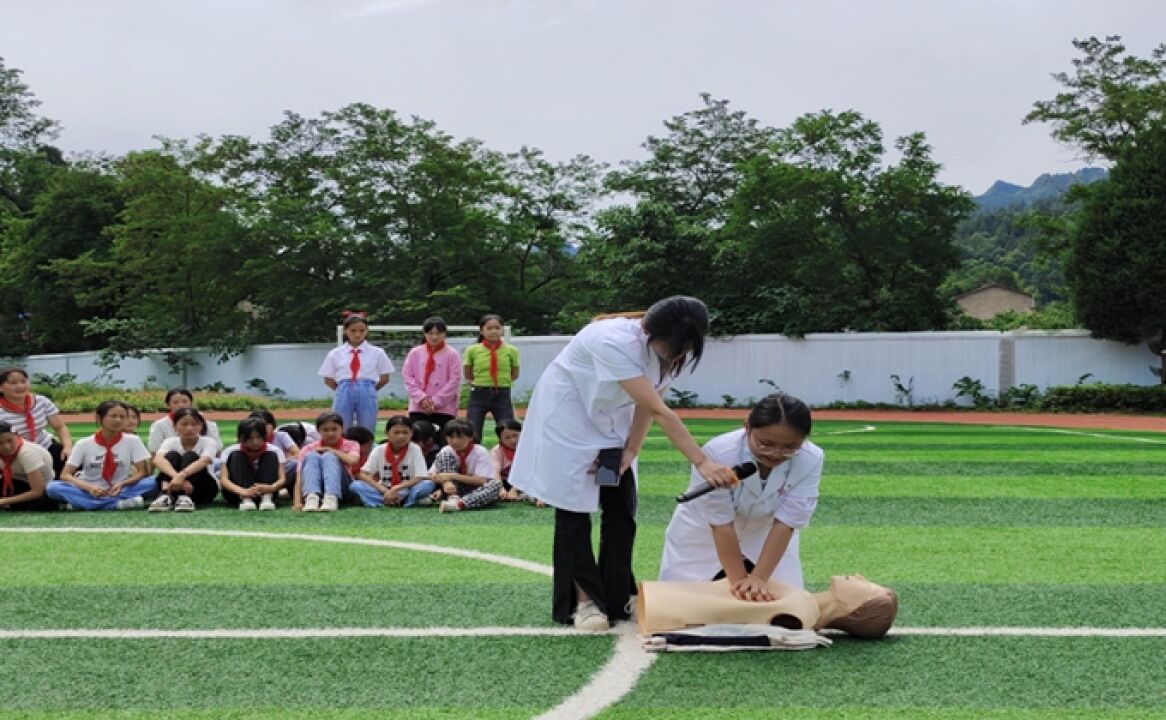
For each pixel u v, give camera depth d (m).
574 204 36.44
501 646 4.62
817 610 4.69
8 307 42.25
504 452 9.20
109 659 4.46
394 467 8.87
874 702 3.90
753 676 4.19
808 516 4.72
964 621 5.07
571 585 4.95
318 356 29.55
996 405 23.58
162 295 34.41
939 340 24.22
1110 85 25.78
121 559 6.54
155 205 34.09
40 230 39.03
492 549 6.89
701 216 33.16
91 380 34.50
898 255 27.23
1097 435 16.00
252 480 8.73
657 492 9.71
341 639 4.75
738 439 4.75
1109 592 5.71
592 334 4.77
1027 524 7.95
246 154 35.59
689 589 4.70
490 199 34.16
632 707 3.85
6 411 8.84
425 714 3.80
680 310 4.59
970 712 3.81
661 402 4.61
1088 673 4.25
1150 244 22.09
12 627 4.96
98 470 8.60
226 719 3.76
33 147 50.25
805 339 25.09
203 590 5.72
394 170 32.56
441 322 10.58
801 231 27.84
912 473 11.06
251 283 33.66
